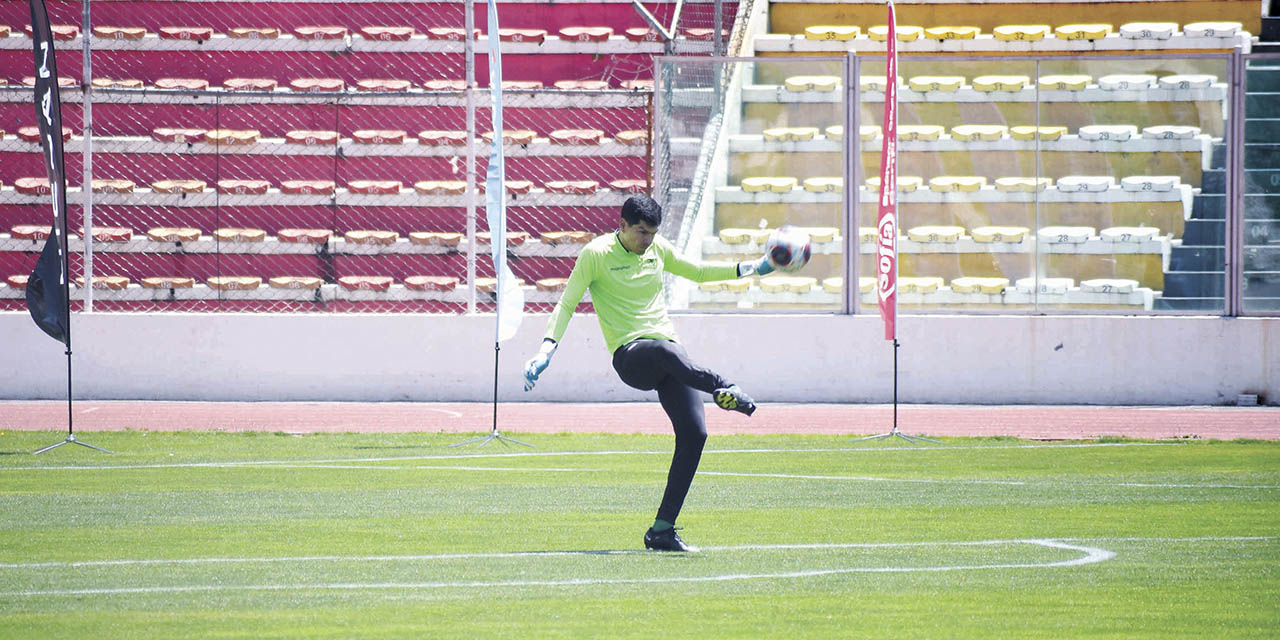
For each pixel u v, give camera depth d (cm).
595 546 2755
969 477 3725
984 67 5938
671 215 5834
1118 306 5697
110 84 7412
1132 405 5594
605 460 4059
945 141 5888
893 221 4647
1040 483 3616
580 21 7900
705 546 2755
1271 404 5556
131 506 3250
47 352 5722
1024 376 5619
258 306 6606
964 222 5844
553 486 3569
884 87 5931
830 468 3897
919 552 2688
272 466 3928
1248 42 7275
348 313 5738
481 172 7006
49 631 2058
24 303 6600
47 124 4184
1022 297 5756
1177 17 7694
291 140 7144
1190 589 2356
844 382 5666
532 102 7338
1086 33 7369
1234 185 5616
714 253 5831
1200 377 5578
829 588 2355
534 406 5556
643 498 3375
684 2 7688
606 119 7388
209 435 4609
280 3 7788
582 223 6944
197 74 7581
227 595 2303
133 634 2039
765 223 5822
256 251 6781
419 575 2464
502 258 4522
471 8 5678
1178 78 5753
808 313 5750
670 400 2594
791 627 2083
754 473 3803
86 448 4297
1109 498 3372
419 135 7175
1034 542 2792
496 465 3953
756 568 2525
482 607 2211
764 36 7494
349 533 2900
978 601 2262
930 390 5644
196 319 5744
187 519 3080
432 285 6606
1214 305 5650
